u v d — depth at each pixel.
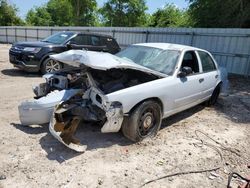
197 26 22.00
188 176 3.62
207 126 5.58
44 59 9.42
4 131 4.45
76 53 4.32
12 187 3.06
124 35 19.20
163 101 4.66
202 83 5.88
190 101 5.58
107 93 4.07
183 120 5.84
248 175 3.78
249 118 6.41
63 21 64.44
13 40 31.56
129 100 4.06
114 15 54.38
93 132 4.64
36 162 3.58
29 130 4.55
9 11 47.59
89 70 4.34
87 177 3.36
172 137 4.82
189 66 5.68
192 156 4.18
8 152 3.78
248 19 17.06
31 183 3.15
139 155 4.02
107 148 4.13
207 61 6.36
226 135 5.19
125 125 4.27
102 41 10.73
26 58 9.24
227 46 13.44
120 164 3.72
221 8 18.83
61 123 4.04
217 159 4.16
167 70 5.00
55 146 4.04
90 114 4.15
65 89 4.63
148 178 3.47
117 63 4.08
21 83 8.30
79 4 56.56
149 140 4.54
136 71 4.77
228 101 7.93
